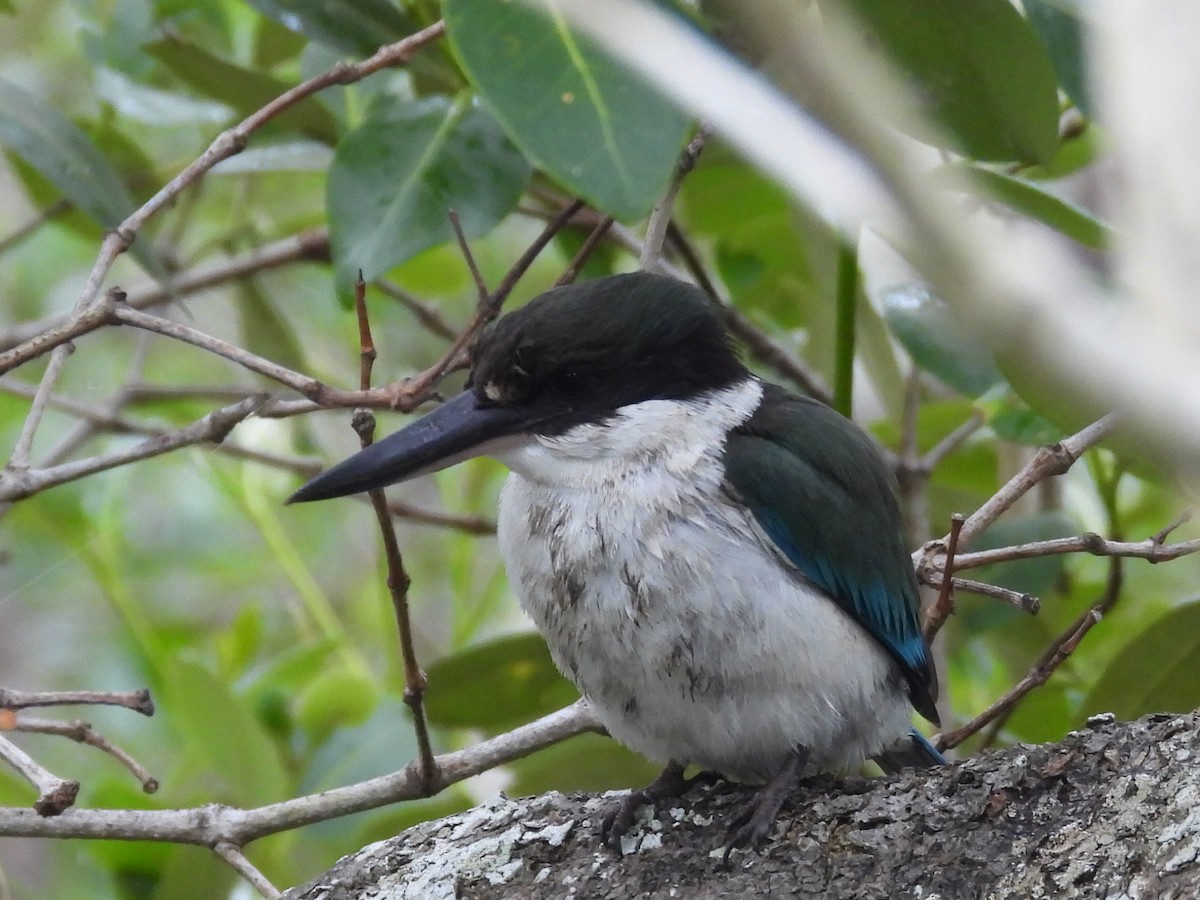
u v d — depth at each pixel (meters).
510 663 7.77
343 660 9.91
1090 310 2.04
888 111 1.96
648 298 5.91
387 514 5.43
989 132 6.37
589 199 5.09
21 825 5.82
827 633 5.54
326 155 8.45
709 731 5.57
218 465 9.98
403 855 5.38
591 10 2.56
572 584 5.59
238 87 8.15
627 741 5.86
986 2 5.97
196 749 7.89
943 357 7.37
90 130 9.47
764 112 2.37
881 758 6.53
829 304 8.62
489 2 5.37
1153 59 2.00
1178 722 4.64
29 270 12.27
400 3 7.86
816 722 5.55
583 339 5.78
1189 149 1.96
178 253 10.82
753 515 5.56
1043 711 8.52
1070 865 4.36
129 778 9.83
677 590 5.47
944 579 5.96
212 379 11.94
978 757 4.91
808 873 4.88
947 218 1.96
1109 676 7.20
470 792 8.34
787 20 1.91
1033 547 6.22
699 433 5.77
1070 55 6.74
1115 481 7.75
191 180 6.31
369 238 6.84
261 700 8.90
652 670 5.52
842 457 5.98
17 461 6.04
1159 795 4.38
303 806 6.00
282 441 10.23
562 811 5.43
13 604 11.65
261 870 7.76
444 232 6.87
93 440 10.83
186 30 9.34
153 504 11.71
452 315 11.26
